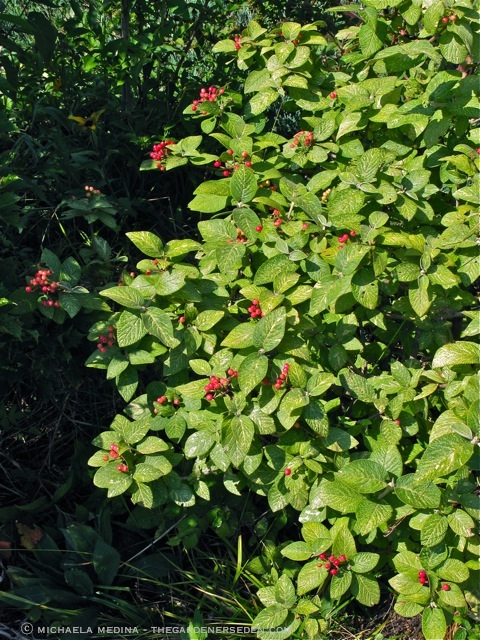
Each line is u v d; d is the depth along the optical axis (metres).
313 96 2.01
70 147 2.20
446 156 1.89
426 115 1.85
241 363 1.63
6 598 1.84
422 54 1.96
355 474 1.64
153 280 1.75
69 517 1.99
